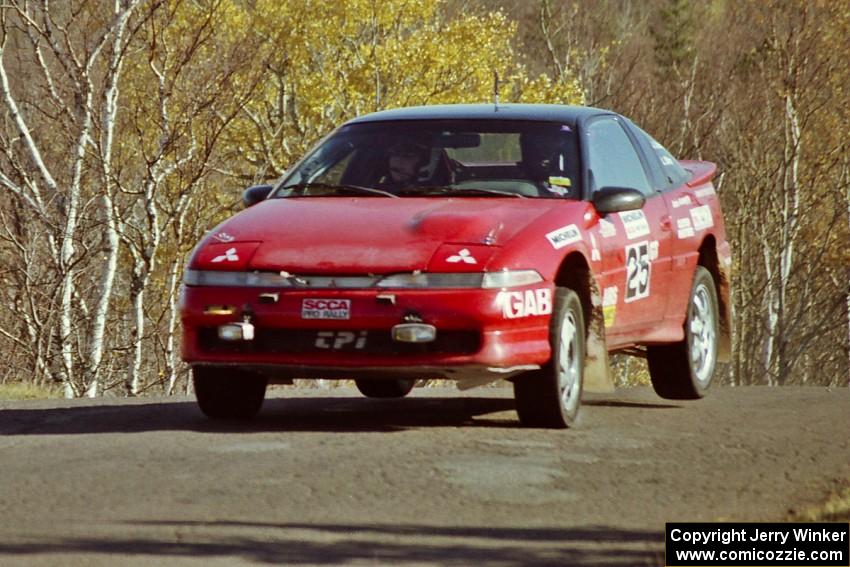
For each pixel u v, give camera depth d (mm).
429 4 92438
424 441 16516
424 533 12023
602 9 125625
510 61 94188
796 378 116562
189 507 12859
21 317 45531
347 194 18703
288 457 15336
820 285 115125
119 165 53312
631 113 112500
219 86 55031
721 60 117250
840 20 110375
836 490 14312
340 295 16469
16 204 50406
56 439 16984
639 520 12875
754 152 113875
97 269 59812
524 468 15000
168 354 53250
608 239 18734
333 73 90500
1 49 49375
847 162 111688
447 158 18953
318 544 11523
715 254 22641
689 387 21531
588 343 18469
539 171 18734
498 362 16391
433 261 16500
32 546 11336
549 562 11141
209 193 69438
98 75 56688
